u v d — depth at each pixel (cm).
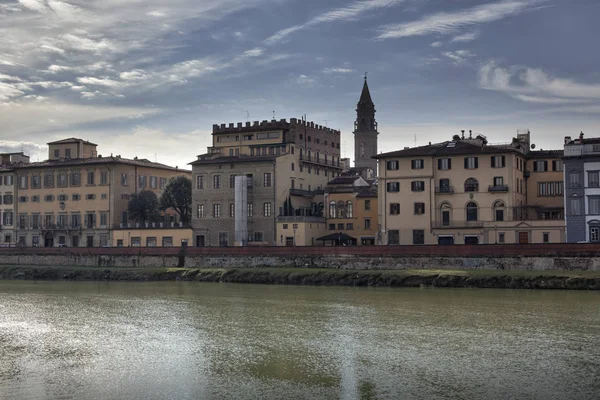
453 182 12712
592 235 11569
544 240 11912
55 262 14050
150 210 16588
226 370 5353
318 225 14438
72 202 16800
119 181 16488
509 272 9994
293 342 6309
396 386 4891
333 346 6122
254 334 6694
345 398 4638
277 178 14388
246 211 14350
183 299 9238
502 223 12206
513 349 5909
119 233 15725
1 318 7800
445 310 7856
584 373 5169
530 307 7944
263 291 10019
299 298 9106
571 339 6259
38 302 9125
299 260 11775
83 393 4812
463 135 14075
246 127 16312
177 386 4947
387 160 13125
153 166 17512
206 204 14925
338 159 17600
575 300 8400
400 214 12988
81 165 16650
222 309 8269
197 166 15050
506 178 12394
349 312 7869
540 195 13188
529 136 13838
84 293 10125
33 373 5325
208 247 12569
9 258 14475
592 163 11581
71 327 7194
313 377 5134
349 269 11206
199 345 6234
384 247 11119
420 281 10225
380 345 6131
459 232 12550
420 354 5784
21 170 17438
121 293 10056
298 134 15962
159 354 5906
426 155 12825
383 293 9481
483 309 7875
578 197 11669
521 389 4800
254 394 4744
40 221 17225
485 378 5062
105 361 5672
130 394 4775
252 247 12200
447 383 4947
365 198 14325
